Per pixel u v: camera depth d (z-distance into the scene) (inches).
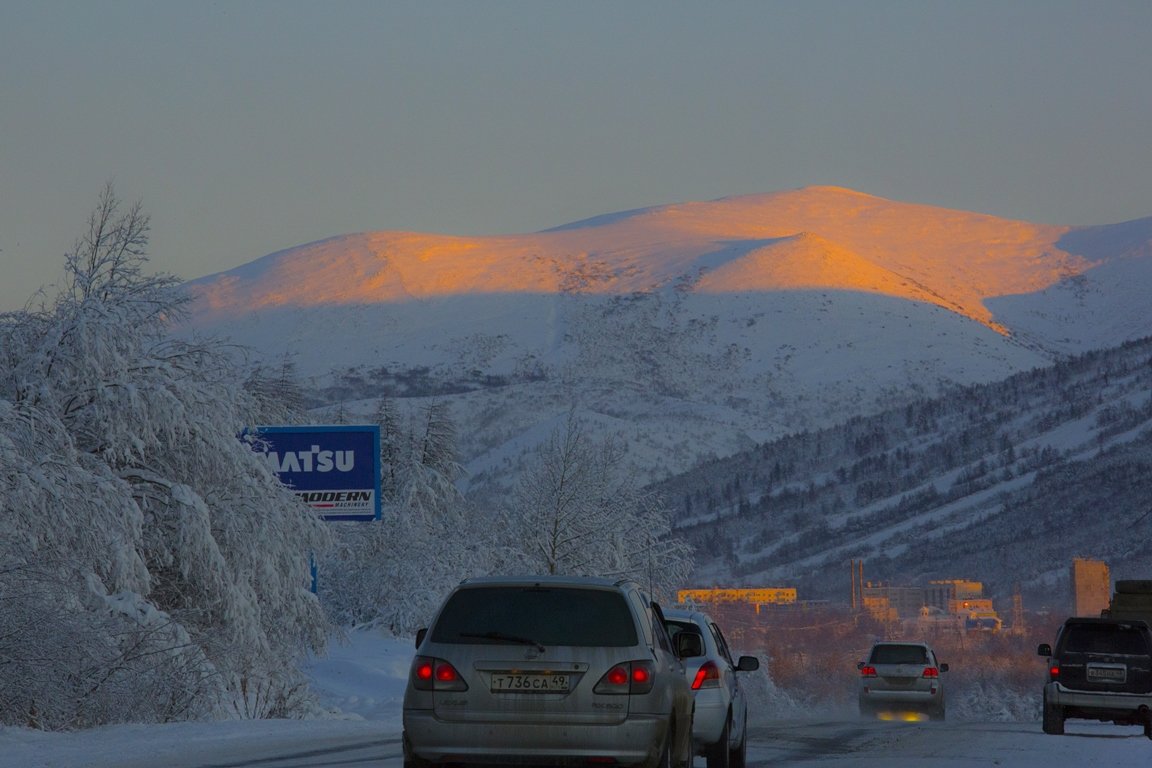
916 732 3730.3
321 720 3784.5
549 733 1681.8
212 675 3969.0
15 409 4148.6
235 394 4884.4
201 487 4704.7
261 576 4717.0
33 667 3321.9
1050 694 3700.8
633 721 1684.3
